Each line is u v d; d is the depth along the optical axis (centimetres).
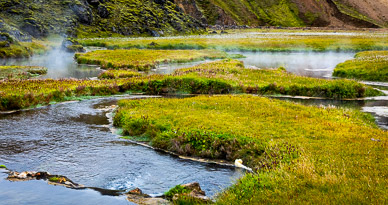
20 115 2297
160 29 14262
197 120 1875
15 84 3105
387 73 4206
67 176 1259
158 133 1728
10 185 1118
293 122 1841
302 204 857
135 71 4947
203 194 1059
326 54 7994
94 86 3225
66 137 1789
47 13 11519
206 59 7038
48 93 2819
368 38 11200
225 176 1282
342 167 1112
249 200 928
